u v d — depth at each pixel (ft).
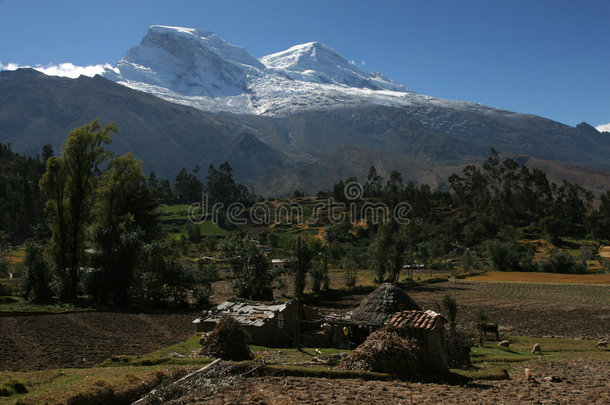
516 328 168.35
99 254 178.81
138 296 182.80
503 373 78.95
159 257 181.68
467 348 99.60
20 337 107.45
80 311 155.33
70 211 189.98
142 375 56.75
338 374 65.21
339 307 197.88
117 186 203.41
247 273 201.05
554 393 62.44
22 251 347.77
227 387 55.16
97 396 48.37
